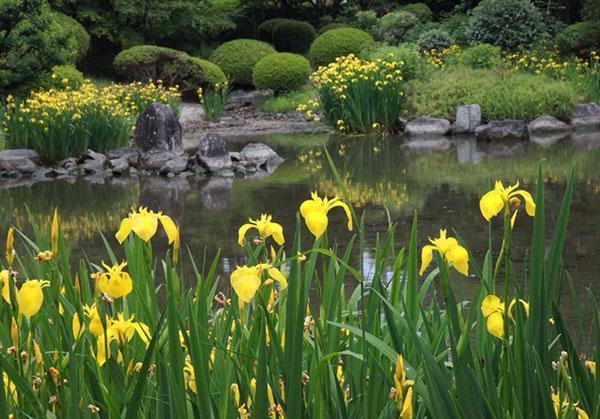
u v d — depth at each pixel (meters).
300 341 1.58
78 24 26.75
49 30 18.66
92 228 9.28
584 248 7.42
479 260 7.11
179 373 1.61
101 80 28.38
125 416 1.65
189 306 1.76
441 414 1.59
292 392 1.57
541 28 25.02
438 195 10.79
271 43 31.91
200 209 10.32
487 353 1.73
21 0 17.69
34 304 1.71
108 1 29.78
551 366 1.88
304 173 13.30
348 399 1.95
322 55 26.98
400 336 1.94
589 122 19.06
